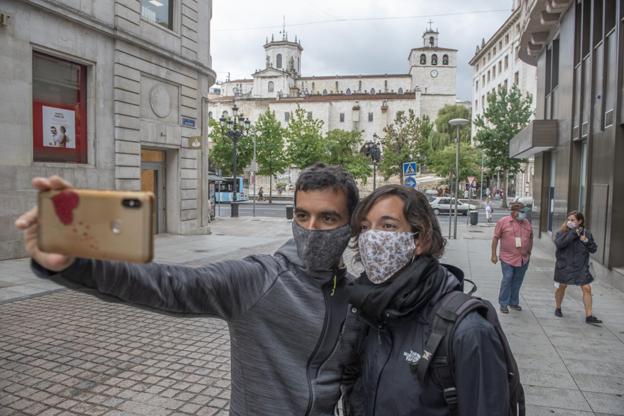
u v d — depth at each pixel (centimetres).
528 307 782
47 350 558
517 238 742
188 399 436
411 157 5409
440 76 9662
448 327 151
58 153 1241
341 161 5581
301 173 175
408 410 154
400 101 8294
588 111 1157
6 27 1066
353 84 10312
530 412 412
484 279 1038
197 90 1780
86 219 95
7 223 1085
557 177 1473
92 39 1298
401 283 159
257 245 1558
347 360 174
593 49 1122
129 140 1424
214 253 1369
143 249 91
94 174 1312
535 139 1489
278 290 160
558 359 539
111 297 125
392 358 162
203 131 1830
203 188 1839
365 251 169
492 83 6519
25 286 860
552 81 1625
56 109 1232
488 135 4012
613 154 955
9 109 1080
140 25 1454
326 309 166
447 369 149
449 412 150
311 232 165
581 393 450
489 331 148
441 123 7631
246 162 4822
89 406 418
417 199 174
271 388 160
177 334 627
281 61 10469
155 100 1549
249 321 160
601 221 1012
